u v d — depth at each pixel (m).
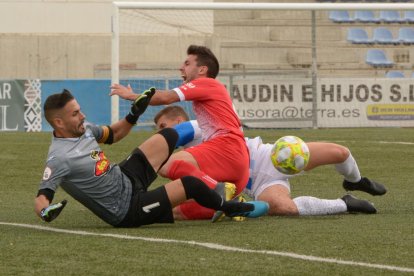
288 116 36.75
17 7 46.31
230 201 11.77
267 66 43.03
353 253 9.52
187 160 12.13
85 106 36.62
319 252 9.59
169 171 12.11
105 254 9.47
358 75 44.34
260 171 12.95
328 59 44.94
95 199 11.16
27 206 14.62
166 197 11.33
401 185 17.58
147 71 38.62
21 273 8.51
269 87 36.62
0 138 30.02
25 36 45.38
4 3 46.22
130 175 11.38
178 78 35.31
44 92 36.22
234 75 36.56
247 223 11.98
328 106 37.09
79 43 45.44
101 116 36.81
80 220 12.54
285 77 37.47
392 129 35.50
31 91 36.12
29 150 25.31
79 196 11.17
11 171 20.38
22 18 46.41
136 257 9.28
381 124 37.62
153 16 43.41
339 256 9.34
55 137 11.08
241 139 12.50
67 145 10.97
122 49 43.44
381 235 10.81
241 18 45.91
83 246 9.98
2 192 16.84
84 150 11.03
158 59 43.88
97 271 8.58
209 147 12.27
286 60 44.88
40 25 46.53
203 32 44.25
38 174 19.86
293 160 12.67
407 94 37.78
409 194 16.05
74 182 11.05
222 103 12.48
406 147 26.25
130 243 10.18
